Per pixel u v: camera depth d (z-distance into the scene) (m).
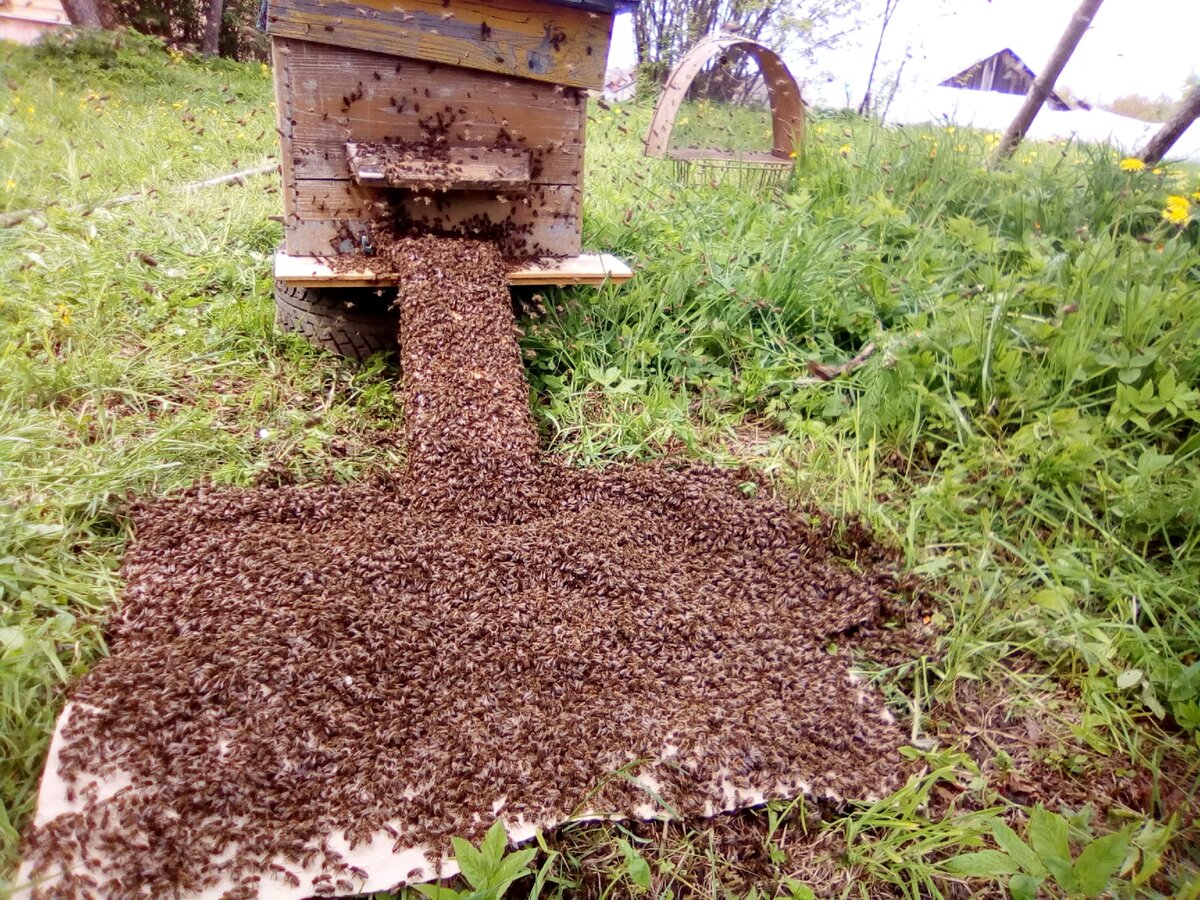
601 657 2.31
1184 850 1.99
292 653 2.14
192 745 1.86
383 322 3.92
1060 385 3.54
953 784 2.14
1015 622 2.64
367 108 3.46
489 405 3.19
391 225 3.71
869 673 2.48
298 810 1.78
